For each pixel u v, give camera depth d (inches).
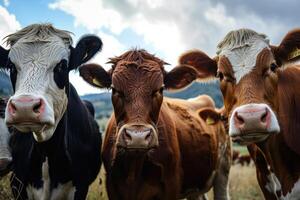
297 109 54.1
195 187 67.7
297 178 52.7
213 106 85.2
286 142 52.7
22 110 42.4
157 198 55.3
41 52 47.9
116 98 51.3
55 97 47.9
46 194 54.4
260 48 49.7
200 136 67.9
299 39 50.8
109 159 56.3
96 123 66.2
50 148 53.1
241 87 47.9
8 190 63.8
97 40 53.7
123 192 54.8
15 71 47.6
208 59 57.6
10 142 57.7
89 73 55.7
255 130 43.6
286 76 55.2
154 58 53.9
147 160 53.3
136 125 47.9
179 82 56.4
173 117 64.1
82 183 58.5
